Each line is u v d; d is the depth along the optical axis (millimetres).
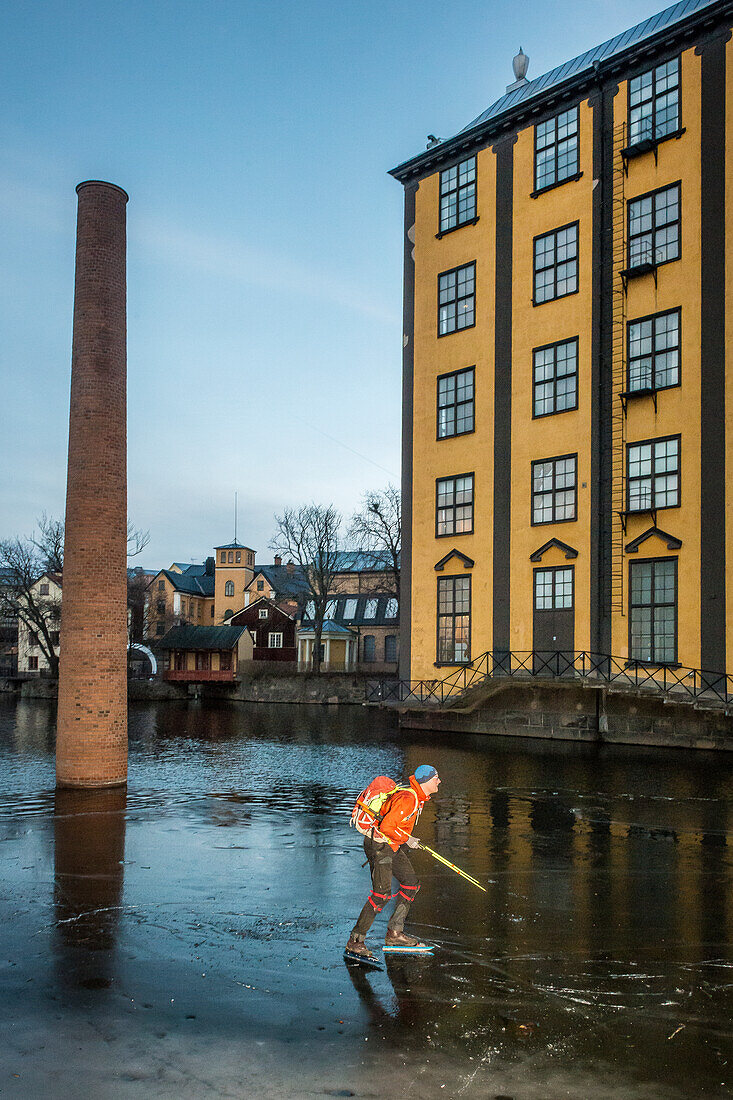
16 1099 4797
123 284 17750
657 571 24828
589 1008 6035
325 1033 5621
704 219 24391
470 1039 5527
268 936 7629
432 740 27219
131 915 8281
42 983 6500
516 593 28609
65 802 15242
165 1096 4840
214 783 17844
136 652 77500
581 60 29859
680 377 24609
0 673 79875
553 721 26594
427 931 7828
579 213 27812
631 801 15164
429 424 32312
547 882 9688
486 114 32688
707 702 22156
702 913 8438
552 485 27953
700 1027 5719
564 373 27922
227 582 91875
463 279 31547
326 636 71250
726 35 24219
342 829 12734
